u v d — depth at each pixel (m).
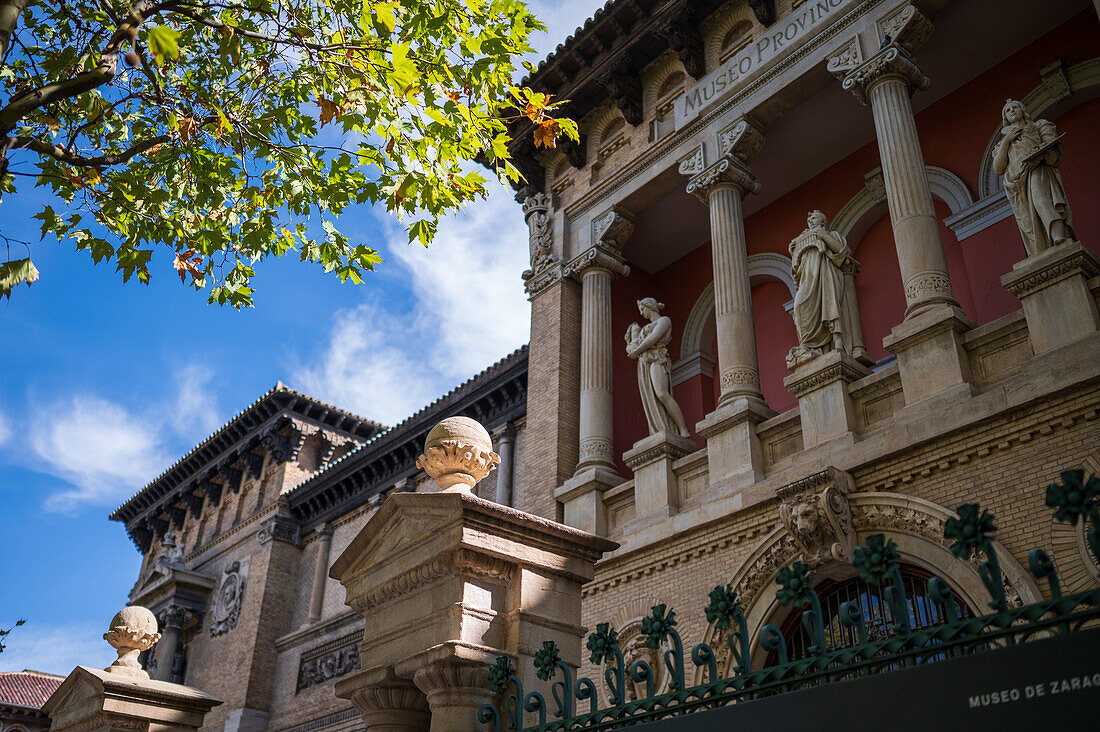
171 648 33.25
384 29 8.34
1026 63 15.58
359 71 8.61
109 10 8.05
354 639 27.09
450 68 8.88
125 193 8.98
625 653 13.89
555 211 19.83
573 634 6.28
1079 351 10.53
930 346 12.11
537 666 5.34
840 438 12.71
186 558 37.25
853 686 3.70
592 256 18.31
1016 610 3.45
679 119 17.62
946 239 16.14
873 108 14.34
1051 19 15.19
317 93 9.00
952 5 14.85
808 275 14.10
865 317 16.88
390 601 6.73
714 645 12.89
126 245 9.41
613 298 19.55
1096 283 10.84
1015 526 10.55
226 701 30.11
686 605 13.65
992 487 10.94
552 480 16.80
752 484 13.48
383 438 28.75
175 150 8.80
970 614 10.72
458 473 6.93
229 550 34.44
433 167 8.84
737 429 14.23
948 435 11.48
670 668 4.74
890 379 12.61
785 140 17.53
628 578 14.68
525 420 23.78
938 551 11.19
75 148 8.38
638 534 14.71
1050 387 10.60
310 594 30.72
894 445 11.89
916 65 14.50
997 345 11.72
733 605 4.43
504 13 9.17
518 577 6.21
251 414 35.22
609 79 18.67
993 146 15.52
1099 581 9.59
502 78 9.20
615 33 18.64
